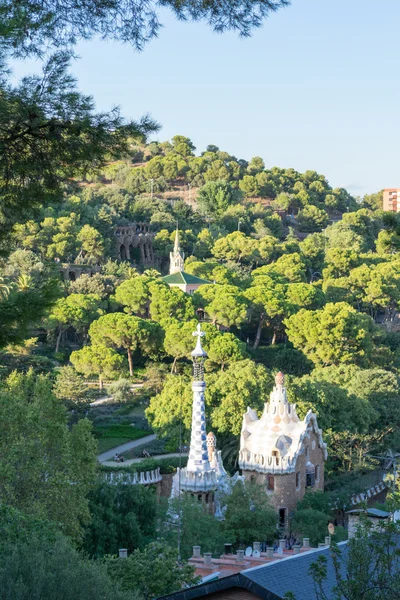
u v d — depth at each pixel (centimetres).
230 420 14988
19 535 6316
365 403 15825
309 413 13312
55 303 4141
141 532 9856
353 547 4681
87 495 9781
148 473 12950
